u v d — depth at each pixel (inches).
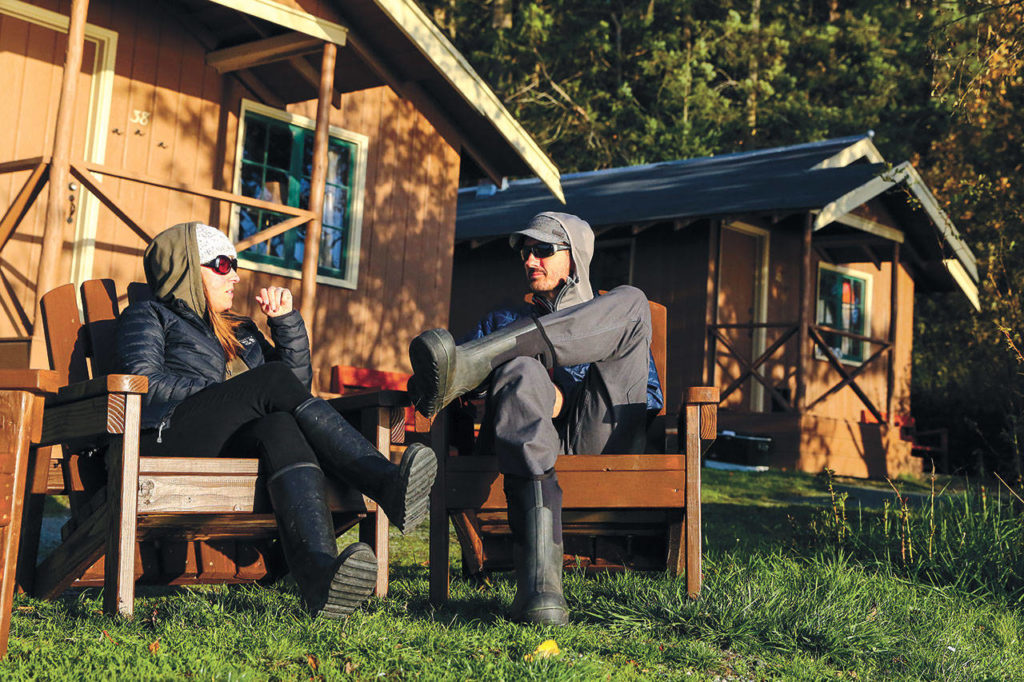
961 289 629.0
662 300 564.7
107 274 323.9
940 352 743.7
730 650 114.8
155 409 113.9
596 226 544.1
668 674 104.0
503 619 116.6
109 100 325.7
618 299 123.6
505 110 393.4
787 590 144.5
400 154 407.2
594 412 127.0
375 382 381.7
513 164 433.1
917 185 535.8
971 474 589.6
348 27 337.1
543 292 141.3
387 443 131.6
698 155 913.5
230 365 138.1
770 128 1007.0
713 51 1026.7
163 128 338.3
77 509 126.1
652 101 1010.1
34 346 251.3
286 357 140.8
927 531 204.5
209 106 350.3
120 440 109.0
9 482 92.5
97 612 113.7
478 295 644.7
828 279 616.7
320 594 101.6
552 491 115.4
